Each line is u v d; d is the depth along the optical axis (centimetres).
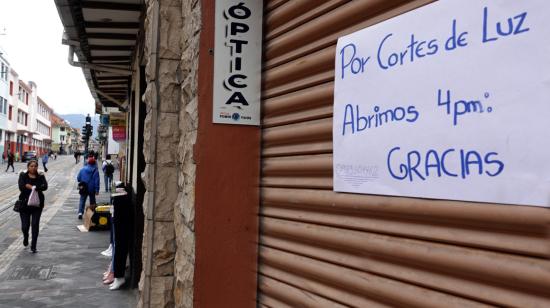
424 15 172
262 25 309
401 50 182
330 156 230
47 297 636
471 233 155
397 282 186
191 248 313
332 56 230
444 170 162
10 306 595
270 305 283
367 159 198
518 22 139
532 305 138
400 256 183
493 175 146
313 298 242
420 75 173
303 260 252
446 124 161
